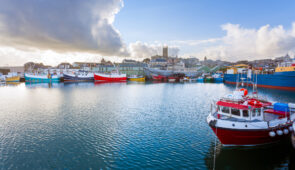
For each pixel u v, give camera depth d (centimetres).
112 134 2611
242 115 1984
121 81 15412
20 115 3688
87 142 2342
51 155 2009
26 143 2319
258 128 1895
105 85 11256
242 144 2005
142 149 2133
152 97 6109
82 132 2697
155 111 4000
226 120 1967
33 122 3197
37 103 5012
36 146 2233
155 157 1947
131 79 16450
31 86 10456
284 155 1909
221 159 1870
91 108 4344
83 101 5328
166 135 2553
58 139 2439
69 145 2258
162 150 2105
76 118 3447
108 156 1980
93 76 15975
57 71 18375
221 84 11888
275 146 2081
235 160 1845
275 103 2320
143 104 4838
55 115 3678
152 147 2181
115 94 6912
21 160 1906
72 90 8312
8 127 2931
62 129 2827
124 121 3238
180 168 1736
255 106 1969
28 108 4356
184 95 6588
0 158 1945
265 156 1897
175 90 8294
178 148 2147
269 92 6912
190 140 2370
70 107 4462
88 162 1858
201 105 4678
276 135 1986
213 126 1947
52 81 14662
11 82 14000
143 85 11238
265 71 9962
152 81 15488
